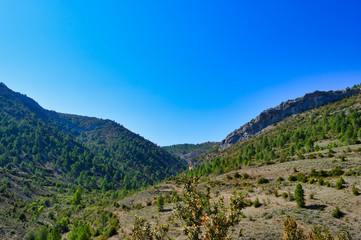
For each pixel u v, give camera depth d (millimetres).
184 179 8922
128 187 166750
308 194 38719
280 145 115188
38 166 178750
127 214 54438
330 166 52406
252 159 108562
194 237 7762
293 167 59781
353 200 32219
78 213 84688
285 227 12477
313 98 183250
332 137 101812
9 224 68062
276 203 37281
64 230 63625
